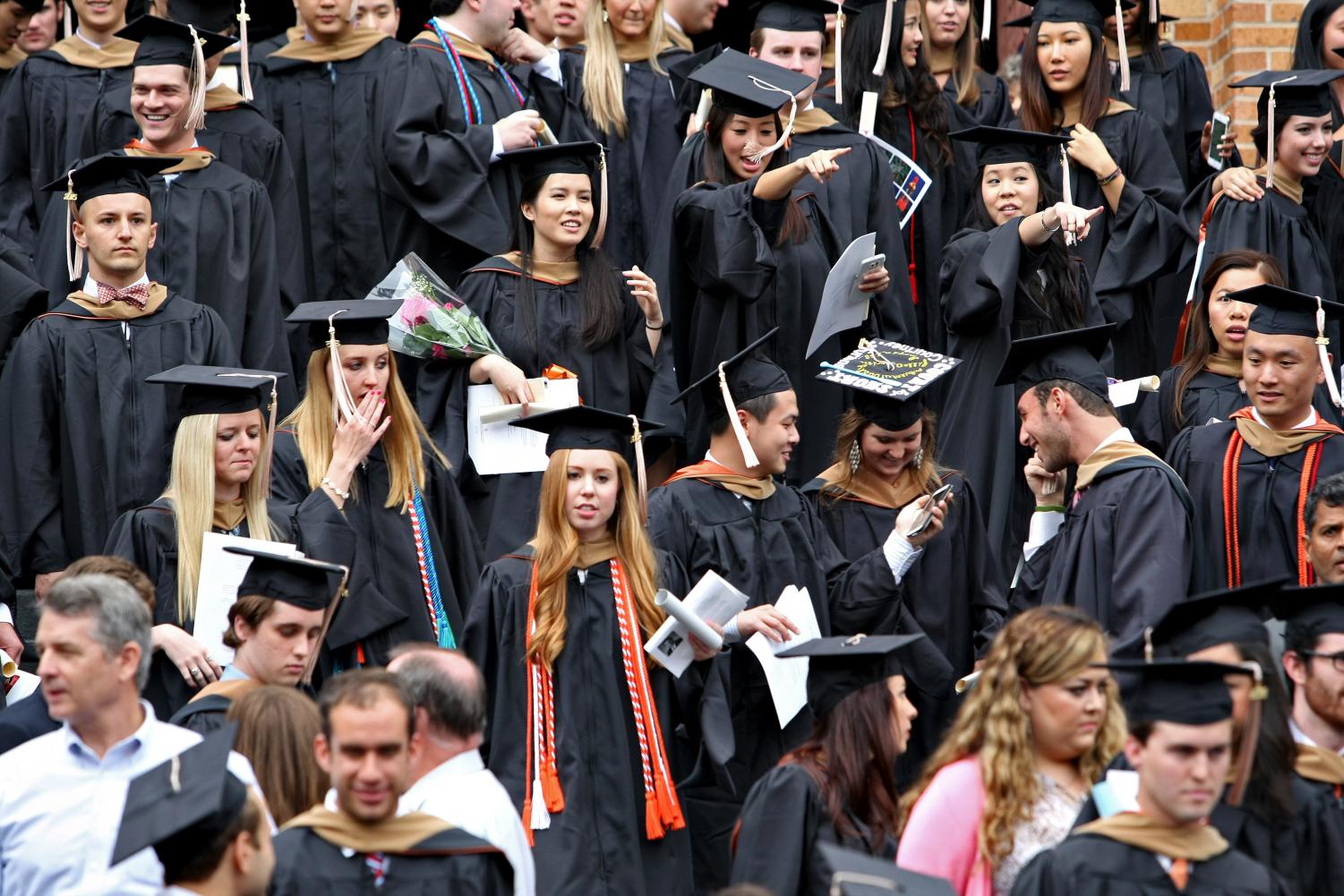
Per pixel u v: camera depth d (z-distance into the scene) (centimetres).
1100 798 1552
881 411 2472
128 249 2678
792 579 2377
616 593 2225
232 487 2331
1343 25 3484
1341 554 2073
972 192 3002
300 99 3325
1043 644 1608
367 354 2472
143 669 1744
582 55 3516
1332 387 2380
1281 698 1634
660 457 2969
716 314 2912
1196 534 2314
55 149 3219
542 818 2123
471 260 3184
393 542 2431
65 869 1694
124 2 3306
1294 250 3128
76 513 2650
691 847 2331
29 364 2655
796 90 2866
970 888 1592
